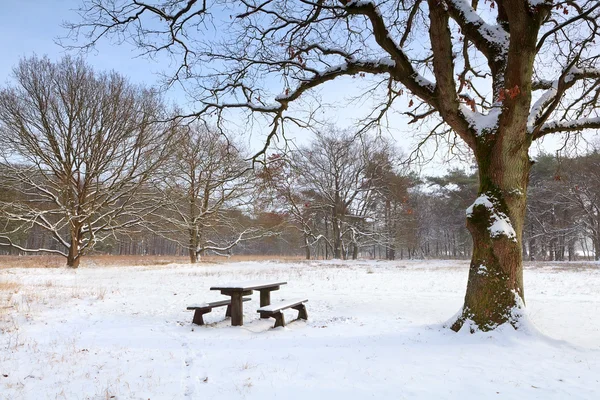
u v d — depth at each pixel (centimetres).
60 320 859
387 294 1298
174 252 8275
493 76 754
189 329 805
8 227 3144
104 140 2486
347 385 455
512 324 661
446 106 735
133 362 556
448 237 6656
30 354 593
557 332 737
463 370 506
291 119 1073
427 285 1581
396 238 4444
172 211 3238
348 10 766
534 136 771
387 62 792
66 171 2378
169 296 1254
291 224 4375
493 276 684
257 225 3969
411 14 826
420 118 1047
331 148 4138
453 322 735
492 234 690
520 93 670
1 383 471
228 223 3556
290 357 568
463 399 416
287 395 428
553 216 4691
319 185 4203
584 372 498
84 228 2669
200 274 2091
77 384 470
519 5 650
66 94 2325
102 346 647
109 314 950
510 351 589
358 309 1035
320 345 649
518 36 659
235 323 844
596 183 3591
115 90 2456
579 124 757
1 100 2244
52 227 2420
